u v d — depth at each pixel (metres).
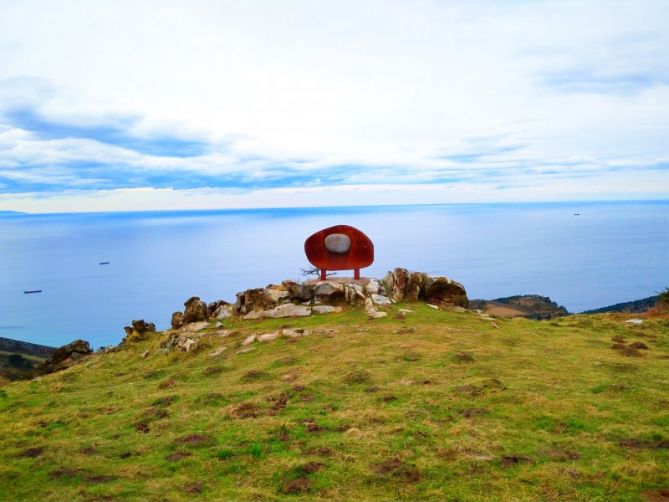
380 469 12.14
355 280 36.69
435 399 17.02
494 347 24.33
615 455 12.62
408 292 34.78
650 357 22.88
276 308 34.22
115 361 32.31
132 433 15.95
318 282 35.78
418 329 27.86
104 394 22.94
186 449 13.94
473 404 16.47
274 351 26.33
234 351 27.89
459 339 25.66
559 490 11.01
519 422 14.92
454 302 35.06
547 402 16.23
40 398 23.64
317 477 11.92
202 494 11.33
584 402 16.25
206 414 17.08
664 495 10.66
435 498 10.81
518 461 12.40
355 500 10.83
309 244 36.94
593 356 22.91
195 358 28.20
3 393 25.28
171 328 38.66
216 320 35.50
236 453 13.45
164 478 12.24
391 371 20.69
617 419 14.88
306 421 15.60
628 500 10.54
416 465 12.28
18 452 14.59
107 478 12.33
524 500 10.62
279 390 18.89
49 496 11.27
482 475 11.77
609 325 31.30
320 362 23.12
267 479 12.00
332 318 31.88
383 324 29.31
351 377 20.02
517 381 18.69
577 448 13.08
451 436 13.96
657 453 12.62
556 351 23.97
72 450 14.38
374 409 16.33
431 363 21.55
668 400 16.16
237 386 20.62
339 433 14.56
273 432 14.70
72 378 28.62
